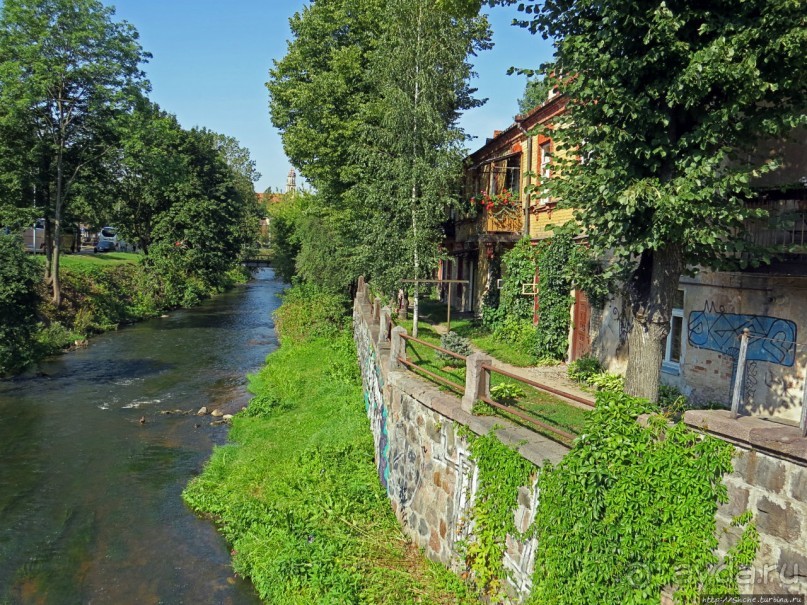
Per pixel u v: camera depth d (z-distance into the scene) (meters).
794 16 6.03
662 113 6.95
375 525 10.28
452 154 18.27
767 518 4.72
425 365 12.58
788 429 4.82
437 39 18.09
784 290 9.28
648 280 8.03
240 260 70.25
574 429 8.14
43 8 28.53
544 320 16.05
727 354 10.22
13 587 9.19
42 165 31.05
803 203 8.71
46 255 31.12
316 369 21.36
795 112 6.94
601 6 7.04
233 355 26.12
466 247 24.12
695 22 6.91
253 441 14.75
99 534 10.78
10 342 22.00
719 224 7.18
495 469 7.38
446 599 7.81
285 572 8.96
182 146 51.56
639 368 7.98
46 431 15.92
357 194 21.47
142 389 20.22
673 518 5.25
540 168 17.78
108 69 29.38
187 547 10.41
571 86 7.53
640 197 6.88
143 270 43.31
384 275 19.42
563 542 6.01
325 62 26.20
